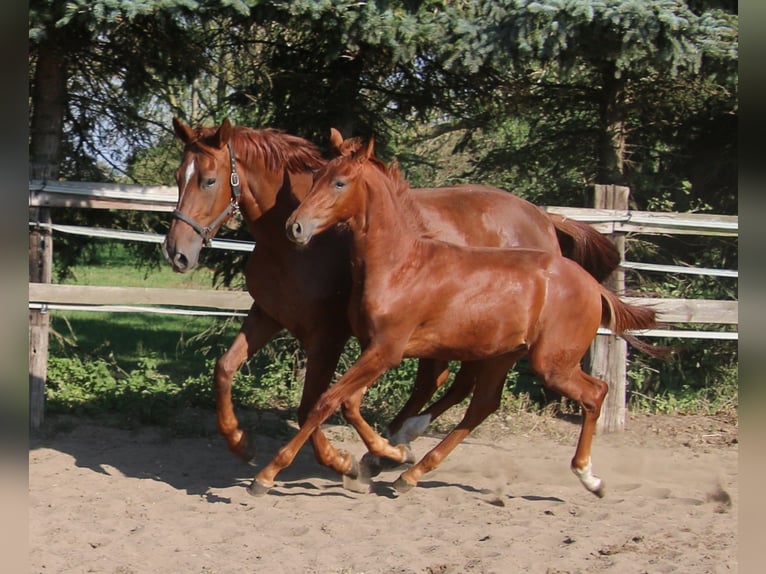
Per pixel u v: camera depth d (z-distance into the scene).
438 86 10.09
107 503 6.18
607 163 10.50
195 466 7.44
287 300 6.46
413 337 6.19
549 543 5.62
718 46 8.34
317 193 5.80
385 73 9.94
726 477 7.64
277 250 6.44
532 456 8.23
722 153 10.87
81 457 7.43
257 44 9.89
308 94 9.82
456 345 6.27
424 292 6.10
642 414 9.87
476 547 5.47
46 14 7.67
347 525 5.86
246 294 8.69
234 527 5.76
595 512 6.35
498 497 6.61
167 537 5.48
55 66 8.87
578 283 6.49
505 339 6.32
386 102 10.26
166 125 10.28
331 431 8.74
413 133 11.52
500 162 11.52
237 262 9.91
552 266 6.48
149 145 10.05
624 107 10.45
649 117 10.88
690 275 10.47
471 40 8.30
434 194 7.04
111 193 8.37
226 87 10.26
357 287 6.12
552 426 9.29
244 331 6.61
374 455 6.75
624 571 5.04
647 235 10.48
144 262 10.47
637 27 8.06
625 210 9.16
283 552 5.30
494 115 10.91
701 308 9.19
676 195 11.02
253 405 9.49
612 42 8.40
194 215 6.21
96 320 15.51
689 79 10.02
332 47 8.41
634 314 6.79
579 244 7.84
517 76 9.94
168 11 7.66
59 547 5.17
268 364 10.39
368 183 5.93
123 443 7.98
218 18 8.45
